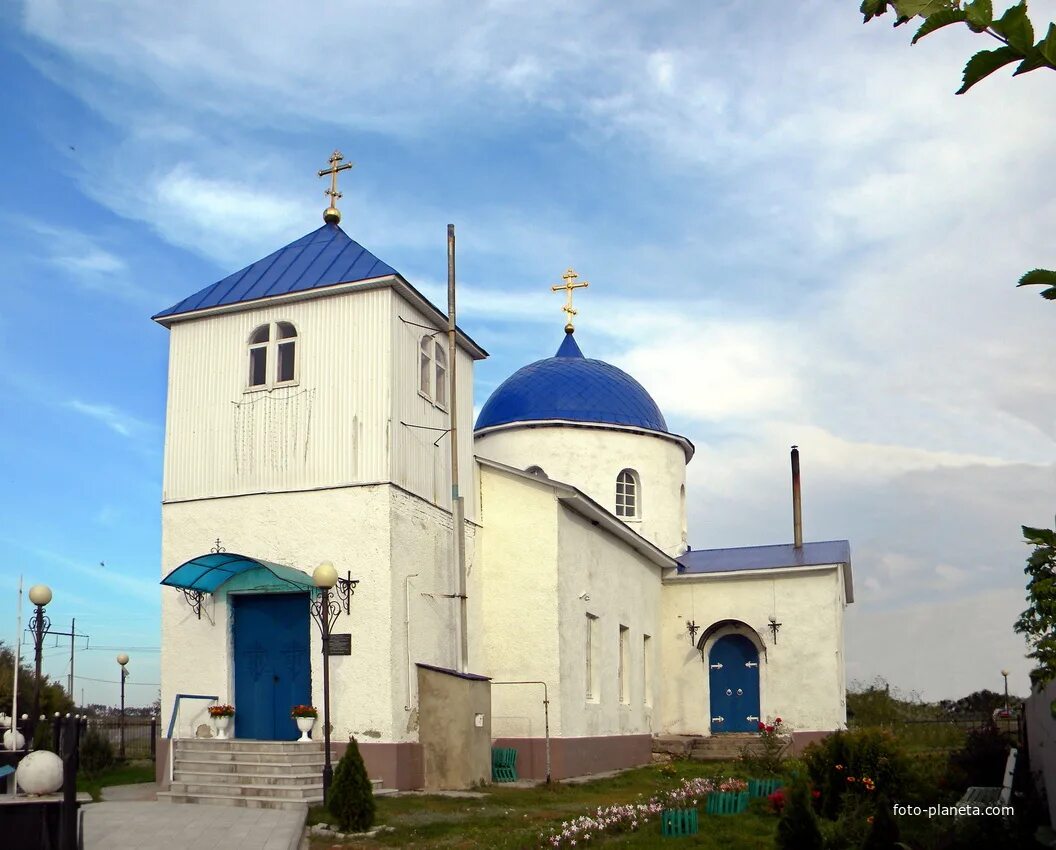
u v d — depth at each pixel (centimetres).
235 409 2067
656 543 3219
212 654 1989
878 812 1149
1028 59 347
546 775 2180
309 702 1912
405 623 1931
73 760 1131
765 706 3061
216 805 1658
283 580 1897
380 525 1911
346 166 2300
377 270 2011
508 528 2341
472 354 2378
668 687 3159
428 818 1562
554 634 2259
